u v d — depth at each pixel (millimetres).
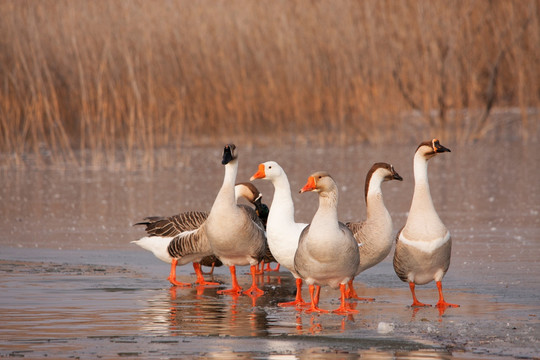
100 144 29375
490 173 24078
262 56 33438
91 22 30484
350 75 33500
